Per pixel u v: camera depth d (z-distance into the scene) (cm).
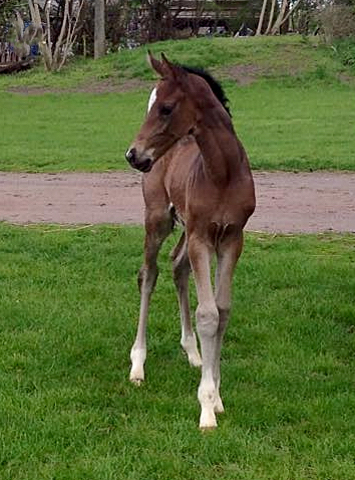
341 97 2603
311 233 1148
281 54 3039
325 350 743
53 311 830
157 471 534
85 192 1438
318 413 611
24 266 996
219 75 2886
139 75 2966
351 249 1069
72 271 977
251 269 970
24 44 3434
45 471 530
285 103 2512
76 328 782
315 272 952
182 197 624
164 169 663
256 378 676
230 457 550
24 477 526
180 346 755
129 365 710
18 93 2898
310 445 564
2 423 593
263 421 600
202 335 583
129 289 909
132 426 592
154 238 688
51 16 3562
